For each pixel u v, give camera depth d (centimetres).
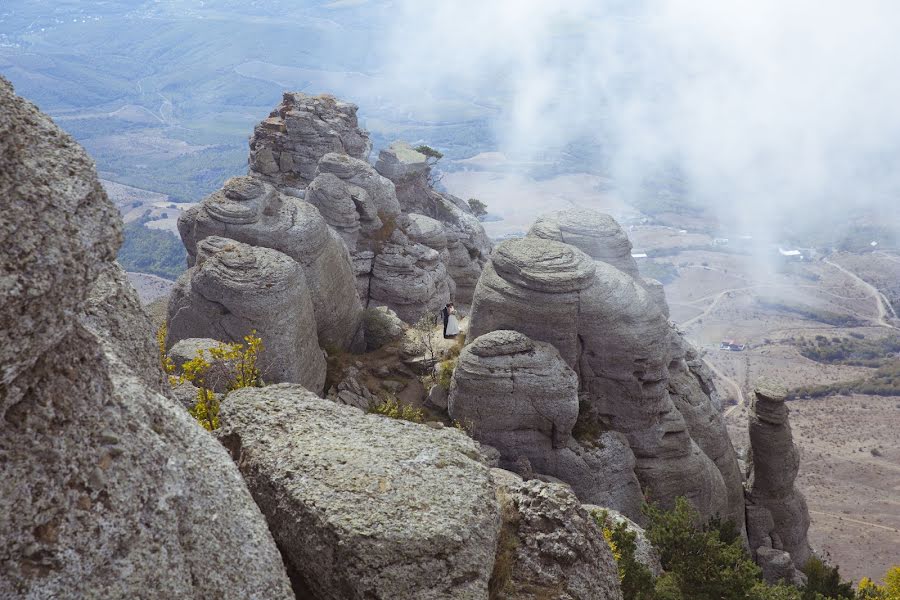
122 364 651
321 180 4897
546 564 1110
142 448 574
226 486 649
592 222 4425
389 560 805
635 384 3509
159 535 551
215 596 580
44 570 480
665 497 3544
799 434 18988
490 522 886
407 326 4253
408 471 909
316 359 3350
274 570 639
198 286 3128
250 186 3794
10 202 478
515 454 3331
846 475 15812
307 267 3694
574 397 3294
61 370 531
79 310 521
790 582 4006
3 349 454
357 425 997
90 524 507
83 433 532
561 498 1177
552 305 3441
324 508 836
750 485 4334
